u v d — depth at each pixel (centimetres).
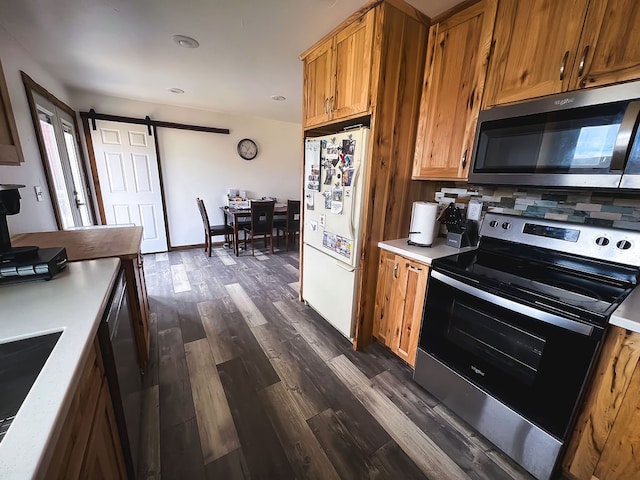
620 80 101
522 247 156
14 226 185
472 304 137
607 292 114
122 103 372
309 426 142
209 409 150
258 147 496
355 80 175
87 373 74
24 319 79
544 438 115
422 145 182
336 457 127
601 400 103
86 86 319
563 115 115
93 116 349
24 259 108
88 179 361
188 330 227
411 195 204
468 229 184
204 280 333
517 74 130
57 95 289
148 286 312
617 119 102
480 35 144
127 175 392
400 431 141
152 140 399
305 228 250
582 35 108
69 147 328
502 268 143
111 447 88
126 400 106
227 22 180
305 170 238
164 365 184
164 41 206
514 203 170
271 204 430
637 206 127
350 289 200
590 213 142
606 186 107
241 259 418
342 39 181
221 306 268
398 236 206
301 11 167
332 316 224
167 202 436
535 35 122
